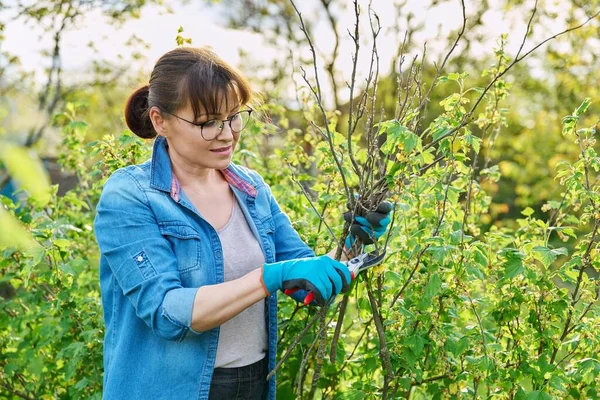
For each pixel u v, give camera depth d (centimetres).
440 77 218
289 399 252
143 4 639
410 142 190
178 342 179
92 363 283
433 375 253
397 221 252
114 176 184
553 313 230
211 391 185
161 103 174
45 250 267
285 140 369
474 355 234
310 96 345
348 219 198
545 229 252
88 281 314
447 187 218
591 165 239
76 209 369
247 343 190
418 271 233
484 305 265
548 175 838
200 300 164
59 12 602
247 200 199
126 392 181
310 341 248
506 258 232
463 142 212
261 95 200
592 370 225
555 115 872
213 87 168
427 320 228
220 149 178
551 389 233
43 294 306
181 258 179
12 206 296
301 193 305
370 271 211
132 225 175
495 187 318
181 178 189
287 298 257
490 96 271
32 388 309
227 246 188
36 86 600
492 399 240
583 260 235
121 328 185
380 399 244
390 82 885
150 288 170
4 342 328
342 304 215
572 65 820
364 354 255
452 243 221
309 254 207
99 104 735
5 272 311
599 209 235
